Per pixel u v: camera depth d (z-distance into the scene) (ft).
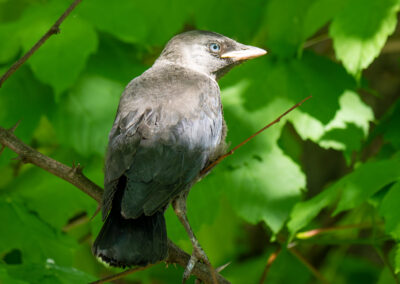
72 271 29.91
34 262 31.22
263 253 49.06
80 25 34.83
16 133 34.96
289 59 37.37
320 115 35.81
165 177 27.96
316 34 42.63
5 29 35.86
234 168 35.65
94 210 35.24
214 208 35.50
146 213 26.68
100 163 36.32
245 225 49.57
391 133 37.96
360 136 35.78
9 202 34.42
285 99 36.24
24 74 35.73
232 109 36.22
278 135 35.86
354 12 32.83
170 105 29.91
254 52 36.17
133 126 28.99
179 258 28.76
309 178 48.21
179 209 29.86
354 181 31.30
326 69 37.27
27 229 33.65
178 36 36.27
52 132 42.37
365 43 32.45
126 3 36.17
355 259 49.39
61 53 33.94
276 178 35.32
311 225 45.34
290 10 36.88
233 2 37.76
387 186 31.50
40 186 35.50
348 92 36.76
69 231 43.34
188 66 35.47
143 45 38.78
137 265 26.09
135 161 27.99
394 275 34.04
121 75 36.78
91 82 36.19
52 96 35.73
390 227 28.89
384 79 46.01
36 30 34.86
